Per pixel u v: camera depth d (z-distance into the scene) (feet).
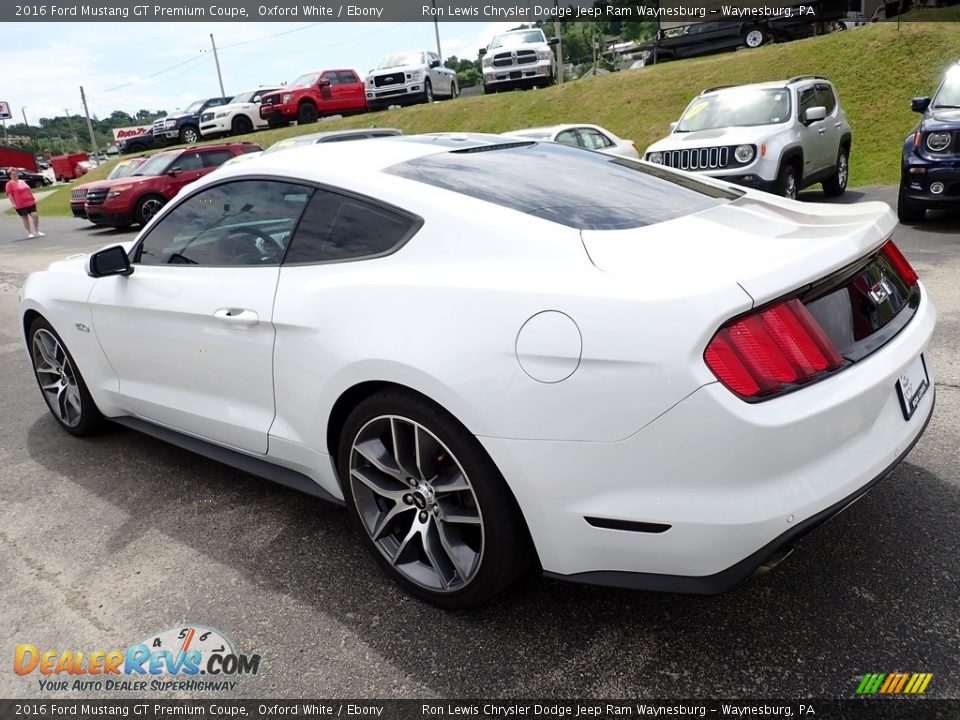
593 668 6.95
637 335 6.07
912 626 7.10
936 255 22.43
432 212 7.70
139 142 93.50
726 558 6.18
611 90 62.85
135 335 10.73
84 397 12.83
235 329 9.04
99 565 9.33
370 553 8.58
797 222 7.80
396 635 7.63
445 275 7.28
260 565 9.07
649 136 56.39
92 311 11.48
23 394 16.48
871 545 8.36
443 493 7.51
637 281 6.35
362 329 7.59
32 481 11.86
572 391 6.33
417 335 7.14
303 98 76.13
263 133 82.12
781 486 6.14
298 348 8.28
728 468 5.99
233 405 9.64
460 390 6.79
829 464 6.40
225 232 9.62
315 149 9.78
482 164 8.96
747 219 7.84
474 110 69.15
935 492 9.32
